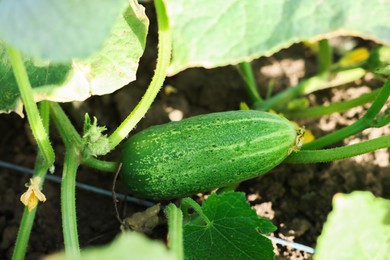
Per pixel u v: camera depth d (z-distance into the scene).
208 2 0.36
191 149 0.42
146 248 0.26
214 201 0.40
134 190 0.44
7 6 0.30
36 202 0.41
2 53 0.43
